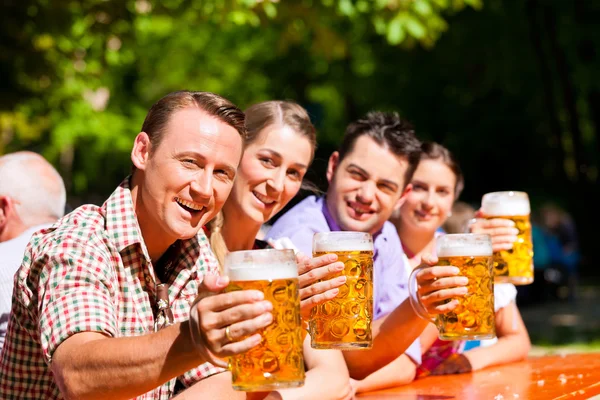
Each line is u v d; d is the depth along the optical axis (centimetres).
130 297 297
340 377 361
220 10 918
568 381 393
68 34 1012
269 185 395
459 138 2528
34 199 511
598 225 2414
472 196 2612
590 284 2288
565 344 1120
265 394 338
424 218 503
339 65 2489
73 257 277
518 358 493
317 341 306
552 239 1905
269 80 2594
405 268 466
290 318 240
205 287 233
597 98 2391
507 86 2345
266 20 930
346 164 435
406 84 2469
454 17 2136
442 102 2508
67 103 1177
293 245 420
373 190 429
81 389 248
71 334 261
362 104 2612
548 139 2573
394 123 436
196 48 2497
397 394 374
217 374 319
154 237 305
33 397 300
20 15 980
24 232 488
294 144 398
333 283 299
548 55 2312
